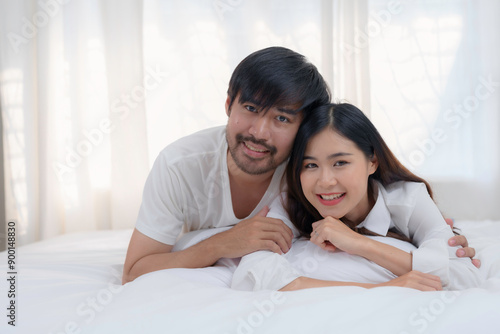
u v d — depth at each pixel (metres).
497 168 2.43
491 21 2.41
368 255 0.98
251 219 1.09
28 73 2.53
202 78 2.50
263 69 1.00
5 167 2.55
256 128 1.03
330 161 0.99
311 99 1.03
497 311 0.69
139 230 1.20
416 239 1.17
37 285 0.99
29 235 2.54
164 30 2.51
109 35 2.48
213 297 0.82
